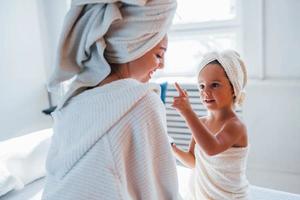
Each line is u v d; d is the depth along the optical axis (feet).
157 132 1.72
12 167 4.29
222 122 2.57
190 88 6.48
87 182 1.65
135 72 1.91
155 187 1.77
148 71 1.92
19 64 7.80
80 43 1.83
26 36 7.98
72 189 1.68
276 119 6.40
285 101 6.24
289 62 6.21
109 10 1.70
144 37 1.76
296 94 6.13
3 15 7.34
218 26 7.00
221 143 2.37
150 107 1.70
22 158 4.43
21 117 7.91
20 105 7.86
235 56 2.62
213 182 2.54
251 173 6.75
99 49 1.76
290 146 6.41
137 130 1.65
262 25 6.19
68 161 1.73
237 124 2.50
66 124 1.88
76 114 1.82
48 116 8.68
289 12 5.97
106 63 1.81
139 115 1.66
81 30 1.82
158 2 1.74
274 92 6.26
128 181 1.69
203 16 7.15
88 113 1.75
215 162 2.49
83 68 1.94
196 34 7.29
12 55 7.60
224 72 2.50
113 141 1.62
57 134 2.02
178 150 2.84
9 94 7.54
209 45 7.26
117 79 1.88
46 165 2.03
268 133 6.52
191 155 2.87
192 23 7.22
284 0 5.95
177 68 7.70
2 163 4.16
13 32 7.61
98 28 1.73
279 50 6.22
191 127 2.33
